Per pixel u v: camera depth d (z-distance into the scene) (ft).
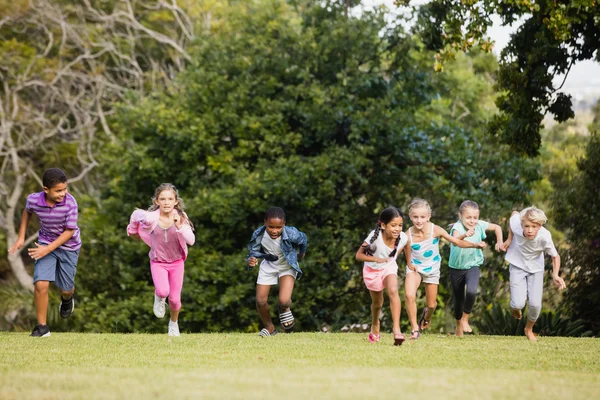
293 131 82.94
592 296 70.23
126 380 24.08
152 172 80.48
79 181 116.67
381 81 82.17
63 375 25.26
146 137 82.79
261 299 41.24
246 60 83.92
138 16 124.16
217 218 75.87
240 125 79.77
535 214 40.93
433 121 84.33
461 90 124.06
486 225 45.65
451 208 81.20
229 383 23.48
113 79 121.49
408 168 79.30
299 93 81.00
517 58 63.98
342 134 82.02
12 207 106.63
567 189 77.25
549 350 35.70
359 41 80.84
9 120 107.04
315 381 24.03
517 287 42.47
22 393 21.67
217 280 75.05
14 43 110.01
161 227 37.52
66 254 40.16
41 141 109.29
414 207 41.96
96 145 114.83
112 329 76.79
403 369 27.48
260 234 40.37
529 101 63.21
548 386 23.93
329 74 83.41
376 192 80.89
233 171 78.33
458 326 46.80
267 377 24.84
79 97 114.32
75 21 120.37
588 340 43.52
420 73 82.99
